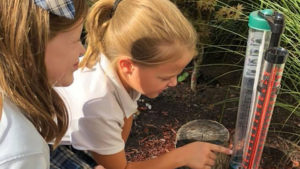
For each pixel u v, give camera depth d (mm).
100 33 1313
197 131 1661
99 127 1343
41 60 979
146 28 1189
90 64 1377
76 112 1361
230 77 2406
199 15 2018
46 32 938
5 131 970
